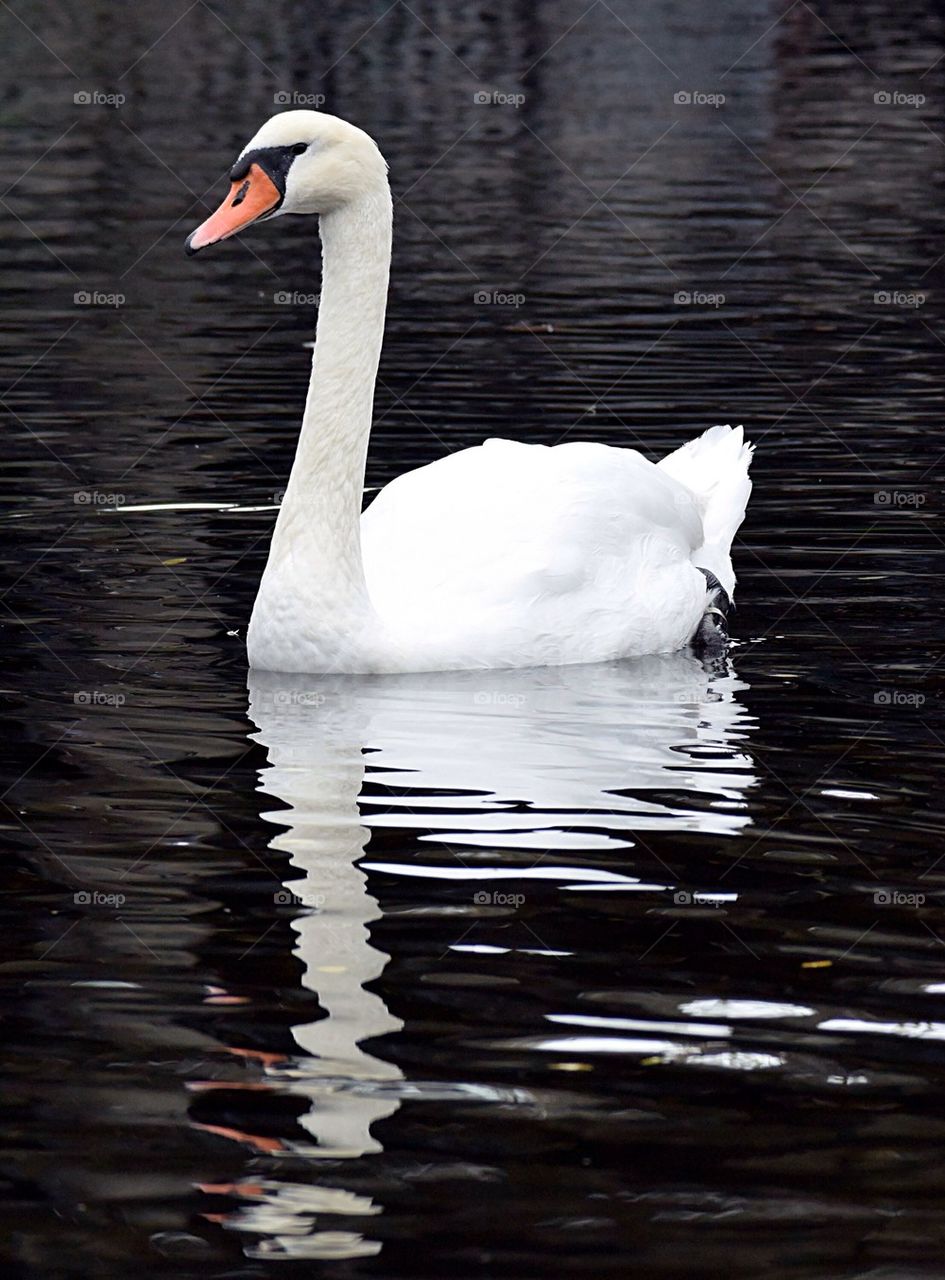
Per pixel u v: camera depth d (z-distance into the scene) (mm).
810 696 11570
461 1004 7375
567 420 18234
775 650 12633
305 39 50625
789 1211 6055
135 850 8930
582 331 22141
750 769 10180
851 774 10086
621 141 36875
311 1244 5867
